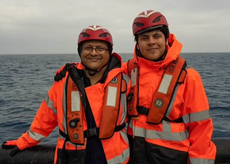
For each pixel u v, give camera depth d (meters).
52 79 24.58
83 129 2.29
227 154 2.87
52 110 2.48
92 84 2.43
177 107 2.27
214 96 13.49
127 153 2.38
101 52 2.32
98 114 2.31
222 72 31.70
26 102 12.32
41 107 2.54
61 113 2.37
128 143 2.44
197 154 2.20
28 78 25.73
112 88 2.34
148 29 2.28
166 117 2.29
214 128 7.56
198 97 2.20
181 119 2.32
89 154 2.31
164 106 2.26
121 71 2.43
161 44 2.34
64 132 2.34
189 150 2.25
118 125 2.36
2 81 22.72
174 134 2.25
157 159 2.26
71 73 2.36
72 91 2.35
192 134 2.26
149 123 2.30
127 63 2.68
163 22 2.31
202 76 26.16
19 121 8.69
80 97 2.35
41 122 2.54
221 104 11.14
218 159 2.88
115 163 2.28
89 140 2.32
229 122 8.23
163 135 2.27
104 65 2.41
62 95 2.38
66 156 2.32
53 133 7.21
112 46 2.43
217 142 2.98
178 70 2.29
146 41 2.35
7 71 36.31
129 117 2.54
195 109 2.20
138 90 2.41
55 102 2.44
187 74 2.26
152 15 2.30
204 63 56.16
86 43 2.30
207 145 2.17
